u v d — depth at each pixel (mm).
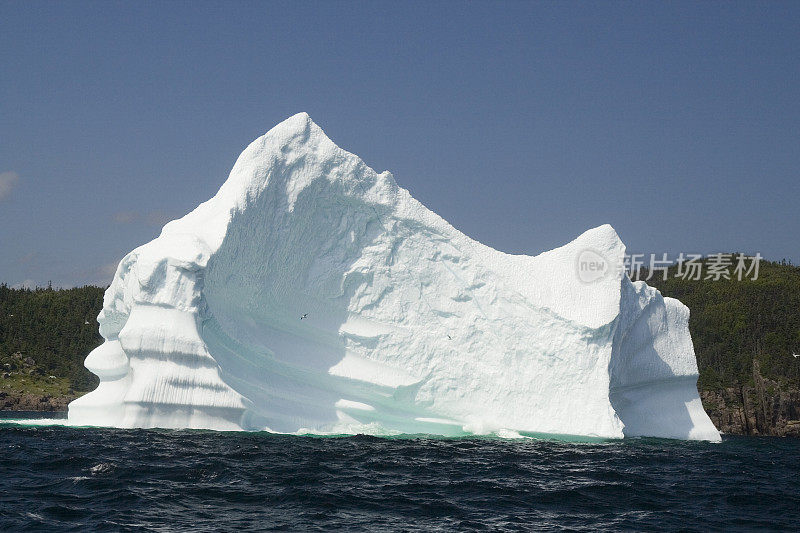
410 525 23328
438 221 52875
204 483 27750
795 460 50344
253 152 48188
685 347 60469
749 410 120562
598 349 51625
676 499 29688
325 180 49812
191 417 41781
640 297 57875
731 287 170500
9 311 163750
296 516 23703
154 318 41688
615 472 35219
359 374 49375
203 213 47062
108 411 44688
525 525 24062
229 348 46094
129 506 23891
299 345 49469
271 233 47875
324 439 42531
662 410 59844
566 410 50812
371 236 51938
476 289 52719
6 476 27875
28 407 124438
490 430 50719
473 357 51906
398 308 51562
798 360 131750
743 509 28406
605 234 54531
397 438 45656
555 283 53188
